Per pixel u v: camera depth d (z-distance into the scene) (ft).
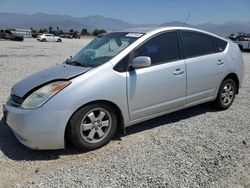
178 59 17.80
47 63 49.67
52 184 12.00
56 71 15.69
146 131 17.48
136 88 15.69
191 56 18.56
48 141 13.70
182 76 17.72
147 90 16.16
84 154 14.55
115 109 15.42
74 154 14.52
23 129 13.67
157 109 16.89
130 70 15.62
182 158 14.19
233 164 13.76
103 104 14.85
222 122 19.20
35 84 14.58
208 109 21.74
